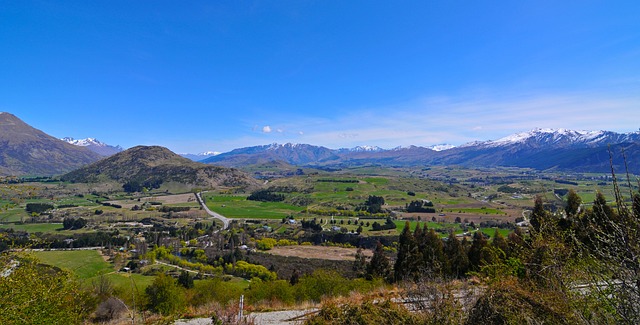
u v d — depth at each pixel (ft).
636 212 15.42
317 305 63.72
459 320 27.84
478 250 85.97
